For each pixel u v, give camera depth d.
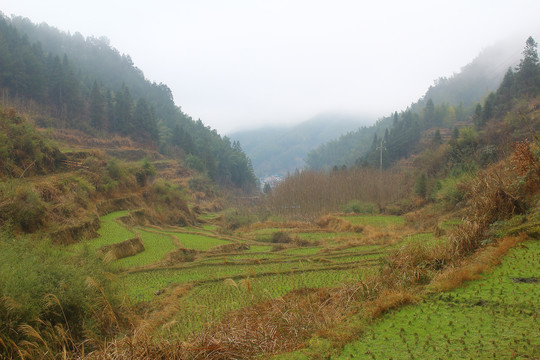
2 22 79.00
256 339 6.88
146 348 6.38
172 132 114.38
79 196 30.31
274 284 15.77
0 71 66.88
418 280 9.39
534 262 8.95
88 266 11.42
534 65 70.12
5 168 26.78
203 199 83.12
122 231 27.34
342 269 18.75
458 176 36.97
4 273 8.12
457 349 5.40
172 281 17.77
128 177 43.03
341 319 7.44
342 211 52.56
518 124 47.06
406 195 55.50
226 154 123.69
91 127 79.56
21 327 7.19
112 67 141.38
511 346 5.21
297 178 66.12
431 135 102.00
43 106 73.00
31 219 20.97
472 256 10.45
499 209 13.03
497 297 7.19
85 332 8.84
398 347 5.77
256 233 38.84
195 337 7.37
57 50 128.00
